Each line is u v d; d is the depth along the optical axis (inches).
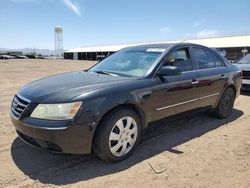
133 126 156.3
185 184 130.2
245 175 139.7
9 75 652.1
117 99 144.9
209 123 225.6
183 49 197.8
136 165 148.3
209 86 210.4
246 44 1834.4
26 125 136.1
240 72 255.3
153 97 164.9
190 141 184.5
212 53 228.4
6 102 297.1
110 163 149.7
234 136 196.1
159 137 190.9
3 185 125.8
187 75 190.7
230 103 244.5
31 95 142.5
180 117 191.8
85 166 145.9
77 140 134.9
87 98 136.6
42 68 973.2
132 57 191.6
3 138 181.0
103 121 142.3
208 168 146.3
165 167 146.6
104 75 173.2
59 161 150.5
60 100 134.1
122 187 126.6
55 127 130.6
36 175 135.4
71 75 177.5
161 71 169.6
